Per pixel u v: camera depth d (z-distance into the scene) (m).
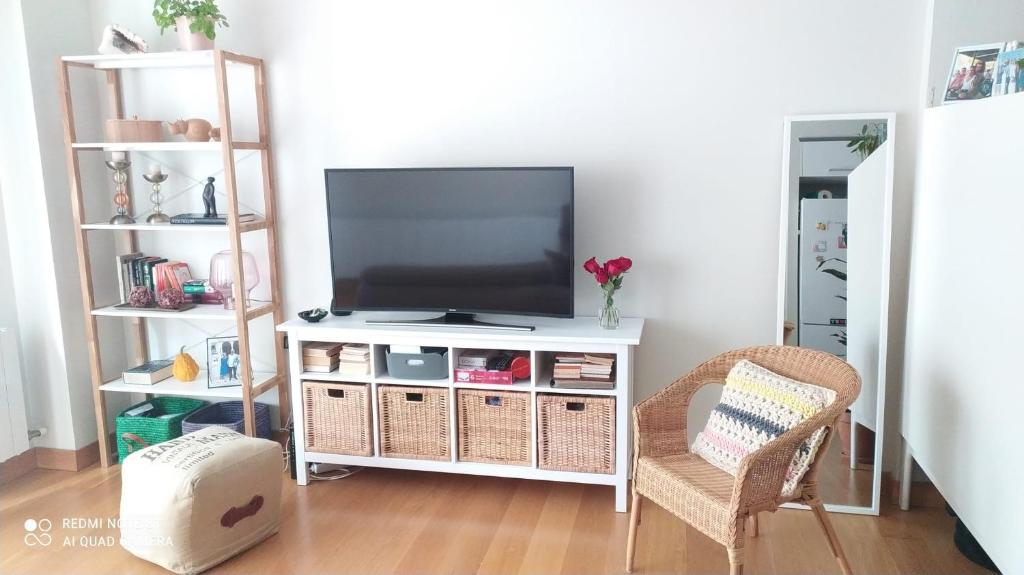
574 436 3.12
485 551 2.80
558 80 3.34
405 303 3.40
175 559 2.67
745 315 3.31
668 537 2.89
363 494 3.31
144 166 3.82
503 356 3.33
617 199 3.36
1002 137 2.13
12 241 3.58
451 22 3.41
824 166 3.06
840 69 3.06
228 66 3.63
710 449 2.66
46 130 3.50
